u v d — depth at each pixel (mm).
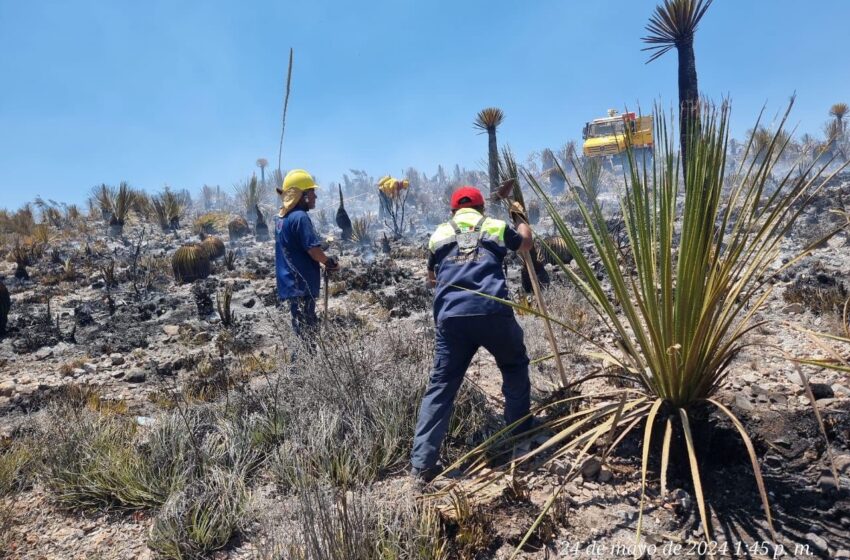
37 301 9477
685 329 2869
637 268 2982
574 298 6625
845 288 5875
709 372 2977
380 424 3660
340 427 3680
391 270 10469
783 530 2549
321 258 4812
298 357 4461
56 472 3512
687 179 2828
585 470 3105
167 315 8172
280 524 2803
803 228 9133
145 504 3250
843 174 13500
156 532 2910
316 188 5172
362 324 6812
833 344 4496
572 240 3168
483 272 3297
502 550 2637
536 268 7305
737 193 2873
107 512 3250
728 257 2852
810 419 3225
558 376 4586
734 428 3068
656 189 2875
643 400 3125
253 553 2746
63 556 2887
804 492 2738
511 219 3723
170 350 6637
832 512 2586
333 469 3322
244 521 2984
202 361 5984
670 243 2834
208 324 7602
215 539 2857
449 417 3322
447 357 3322
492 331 3238
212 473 3297
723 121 2709
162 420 3828
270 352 6199
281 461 3424
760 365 4238
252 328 7352
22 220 18109
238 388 4492
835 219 9164
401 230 17641
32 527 3148
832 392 3572
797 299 5723
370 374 4133
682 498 2830
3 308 7477
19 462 3660
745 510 2703
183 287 10188
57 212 19219
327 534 2459
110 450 3605
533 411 3125
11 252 13680
